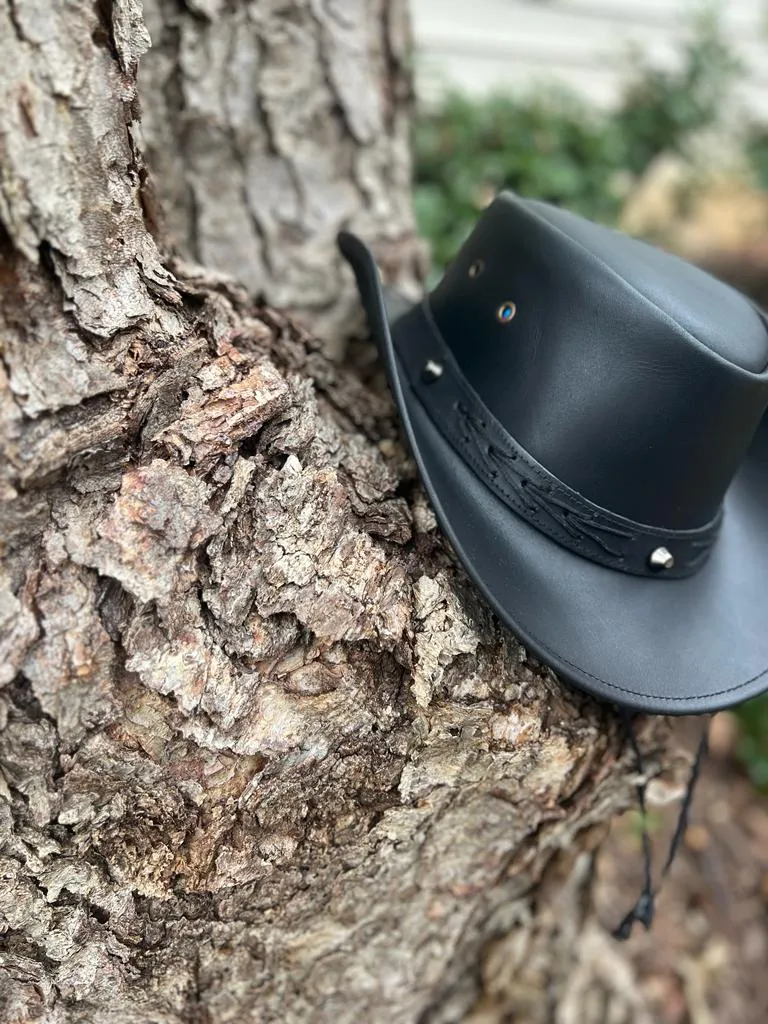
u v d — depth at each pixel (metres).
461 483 0.43
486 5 1.51
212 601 0.38
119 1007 0.44
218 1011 0.48
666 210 1.43
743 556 0.50
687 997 0.77
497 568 0.41
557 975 0.65
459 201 1.16
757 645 0.45
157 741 0.38
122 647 0.36
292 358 0.46
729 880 0.90
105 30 0.35
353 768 0.41
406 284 0.70
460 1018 0.61
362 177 0.66
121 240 0.37
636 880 0.86
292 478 0.40
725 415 0.41
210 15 0.57
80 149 0.35
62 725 0.36
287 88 0.61
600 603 0.42
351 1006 0.53
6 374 0.34
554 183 1.24
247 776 0.40
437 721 0.41
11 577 0.35
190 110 0.59
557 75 1.63
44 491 0.36
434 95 1.32
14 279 0.34
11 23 0.32
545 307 0.42
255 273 0.64
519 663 0.42
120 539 0.36
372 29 0.65
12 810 0.36
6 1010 0.40
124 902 0.40
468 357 0.45
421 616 0.41
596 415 0.41
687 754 0.53
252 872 0.42
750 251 1.36
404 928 0.51
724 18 1.85
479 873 0.50
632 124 1.59
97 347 0.36
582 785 0.47
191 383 0.39
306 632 0.40
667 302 0.41
